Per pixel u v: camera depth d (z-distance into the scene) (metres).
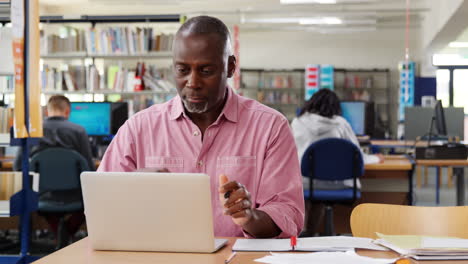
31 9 3.58
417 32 14.71
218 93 1.66
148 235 1.46
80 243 1.60
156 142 1.85
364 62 14.95
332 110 4.30
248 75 15.20
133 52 6.66
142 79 6.68
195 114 1.81
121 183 1.44
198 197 1.41
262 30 14.81
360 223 1.88
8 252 4.55
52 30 7.13
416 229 1.87
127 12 13.66
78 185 4.23
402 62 14.23
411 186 4.64
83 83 6.76
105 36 6.68
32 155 4.36
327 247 1.49
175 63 1.65
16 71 3.44
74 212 4.27
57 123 4.37
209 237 1.44
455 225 1.86
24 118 3.54
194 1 13.25
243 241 1.59
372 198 4.77
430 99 8.54
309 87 14.52
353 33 14.92
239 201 1.50
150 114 1.89
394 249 1.47
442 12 9.79
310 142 4.27
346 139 4.30
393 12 12.98
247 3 13.46
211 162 1.81
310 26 14.31
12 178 3.57
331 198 4.15
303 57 15.04
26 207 3.65
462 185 5.27
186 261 1.37
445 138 5.21
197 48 1.60
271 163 1.79
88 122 5.50
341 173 4.11
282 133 1.82
